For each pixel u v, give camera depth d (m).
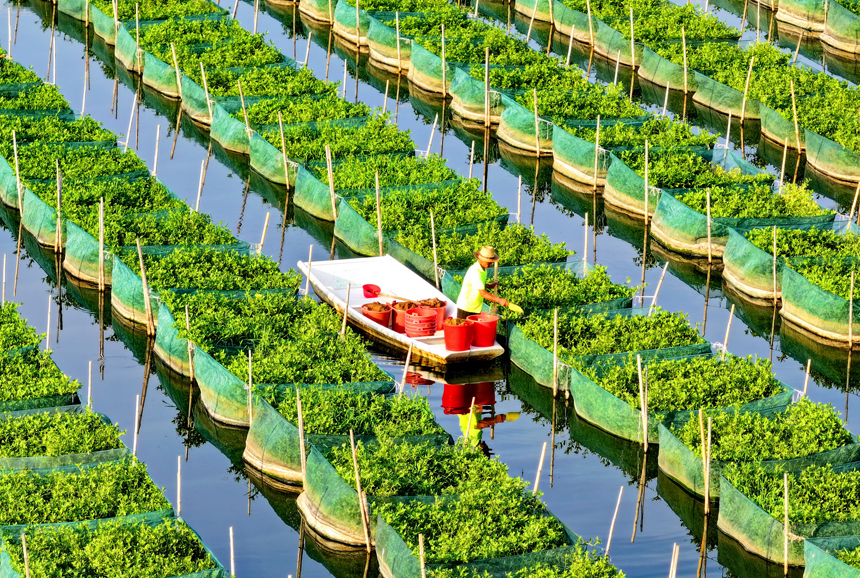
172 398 50.75
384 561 39.38
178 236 58.72
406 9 89.19
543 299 54.41
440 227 60.97
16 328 51.28
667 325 52.66
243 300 53.16
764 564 40.72
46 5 95.38
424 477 42.50
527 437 48.56
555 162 71.31
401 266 57.25
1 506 40.38
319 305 53.06
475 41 84.75
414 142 73.44
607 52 87.56
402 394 46.78
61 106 72.75
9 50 85.88
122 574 37.16
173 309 51.75
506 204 68.56
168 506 41.00
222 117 72.62
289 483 44.47
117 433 45.03
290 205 67.50
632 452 47.19
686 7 90.81
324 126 71.19
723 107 78.81
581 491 45.34
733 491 41.50
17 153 65.94
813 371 53.97
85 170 64.94
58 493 41.00
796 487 42.09
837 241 60.38
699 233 62.12
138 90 74.44
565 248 59.19
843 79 84.69
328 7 92.25
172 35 82.81
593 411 48.12
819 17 91.56
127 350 54.00
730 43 85.94
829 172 71.12
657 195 65.38
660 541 42.59
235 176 70.56
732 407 46.19
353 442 40.88
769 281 58.38
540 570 37.22
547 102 74.38
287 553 41.62
